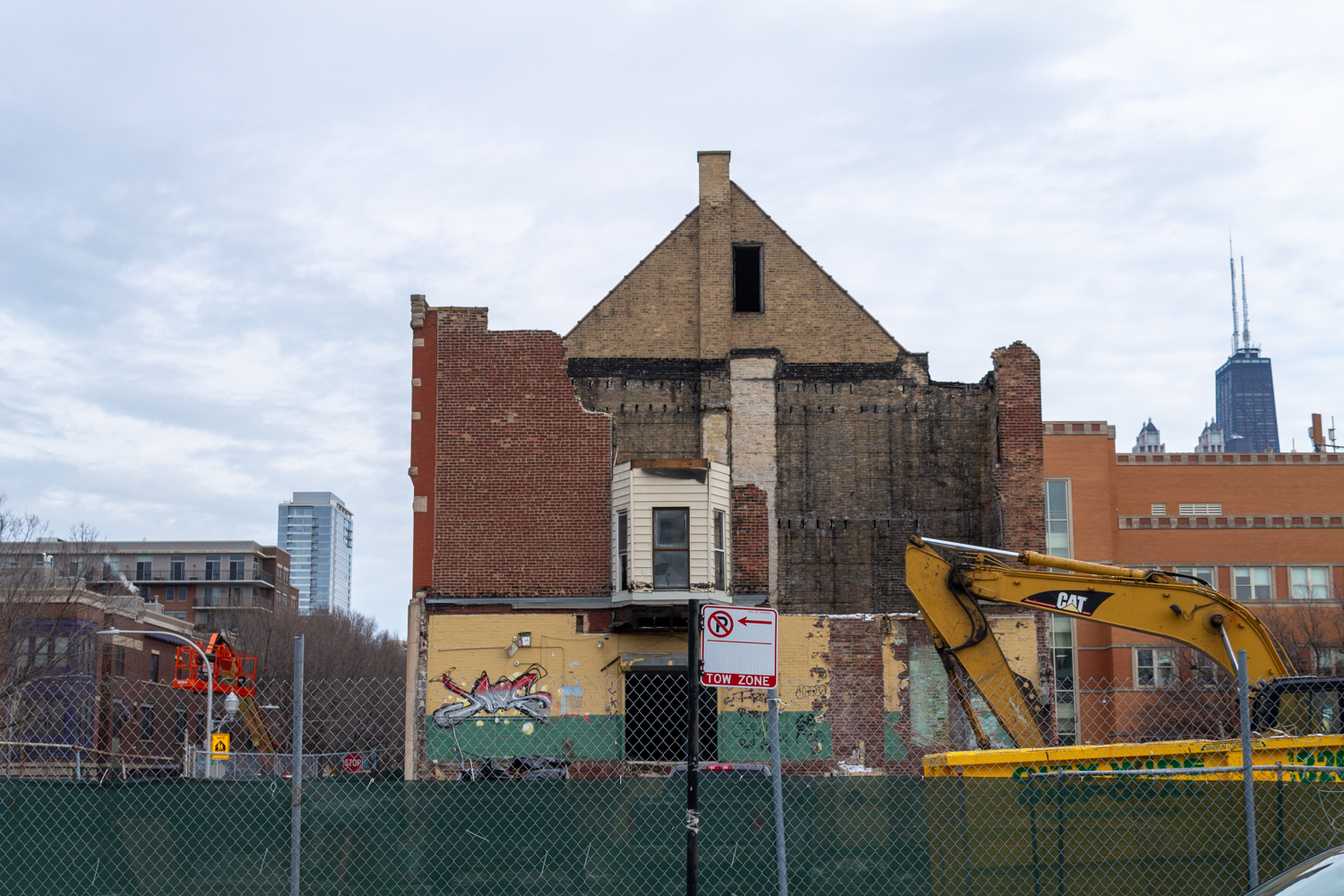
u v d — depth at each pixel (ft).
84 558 222.69
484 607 101.76
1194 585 64.18
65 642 172.45
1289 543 197.98
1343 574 197.06
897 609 108.47
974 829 36.45
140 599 214.69
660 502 99.25
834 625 98.63
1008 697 65.36
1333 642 183.62
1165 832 36.42
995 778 36.83
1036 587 65.77
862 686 97.76
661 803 36.86
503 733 98.37
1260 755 39.58
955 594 66.64
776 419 111.55
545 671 99.55
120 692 185.37
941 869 36.22
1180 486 210.79
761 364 112.37
